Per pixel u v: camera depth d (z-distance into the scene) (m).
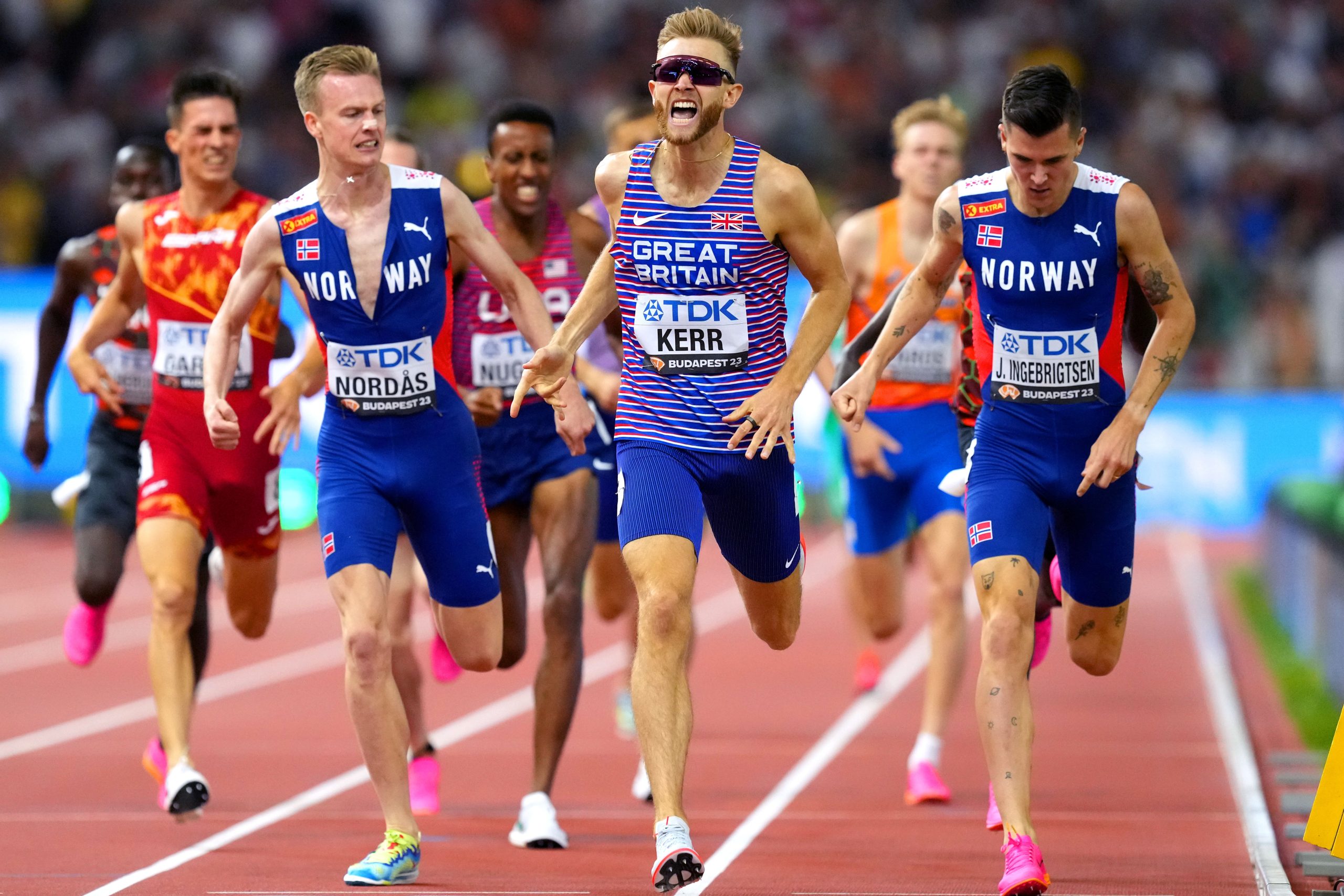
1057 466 17.62
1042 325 17.47
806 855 19.86
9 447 68.94
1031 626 16.95
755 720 31.56
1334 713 29.45
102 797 24.28
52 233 81.38
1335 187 90.50
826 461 70.69
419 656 40.06
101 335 22.86
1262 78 96.31
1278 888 16.62
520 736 29.78
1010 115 16.59
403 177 18.22
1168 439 72.31
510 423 21.89
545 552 21.55
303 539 72.69
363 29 92.75
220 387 18.47
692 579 16.59
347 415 18.48
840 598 55.59
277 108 87.81
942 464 24.91
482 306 22.02
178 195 22.19
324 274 18.05
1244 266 83.00
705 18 16.89
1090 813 22.56
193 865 19.31
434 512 18.61
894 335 18.11
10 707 33.47
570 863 19.41
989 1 99.00
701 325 17.19
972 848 20.28
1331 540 32.25
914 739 29.45
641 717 15.98
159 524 21.36
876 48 96.62
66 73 87.31
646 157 17.31
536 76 94.38
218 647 43.03
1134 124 92.94
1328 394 71.88
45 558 64.31
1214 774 25.64
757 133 90.31
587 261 22.86
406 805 18.27
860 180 90.06
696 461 17.17
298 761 27.38
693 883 16.05
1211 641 42.66
